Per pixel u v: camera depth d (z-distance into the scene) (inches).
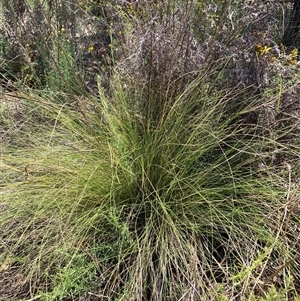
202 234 82.2
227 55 93.4
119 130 90.5
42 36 118.9
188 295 72.4
